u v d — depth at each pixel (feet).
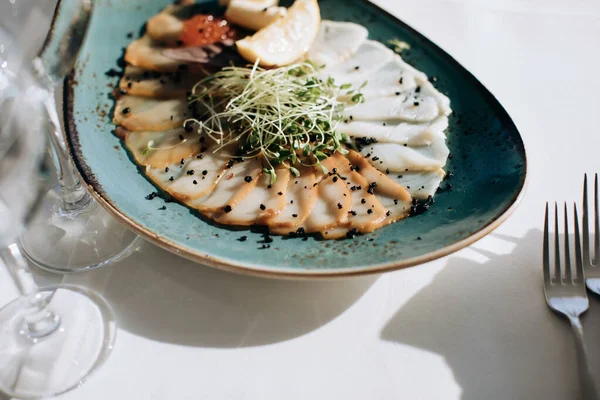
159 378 1.12
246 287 1.27
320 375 1.13
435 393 1.10
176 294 1.25
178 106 1.65
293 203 1.36
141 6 1.93
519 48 1.97
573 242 1.36
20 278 1.30
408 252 1.19
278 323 1.21
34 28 1.08
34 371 1.13
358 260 1.18
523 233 1.39
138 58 1.77
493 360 1.15
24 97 1.38
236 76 1.69
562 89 1.82
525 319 1.21
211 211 1.34
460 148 1.51
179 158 1.49
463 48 1.97
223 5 1.99
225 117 1.62
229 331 1.19
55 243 1.36
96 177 1.34
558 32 2.04
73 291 1.25
